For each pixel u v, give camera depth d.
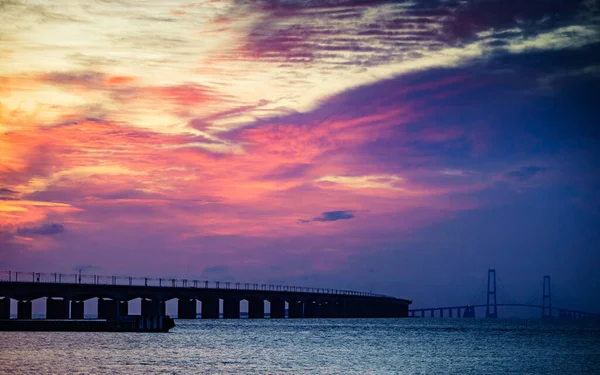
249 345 159.88
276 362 123.12
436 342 183.25
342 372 110.62
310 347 157.50
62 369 109.00
